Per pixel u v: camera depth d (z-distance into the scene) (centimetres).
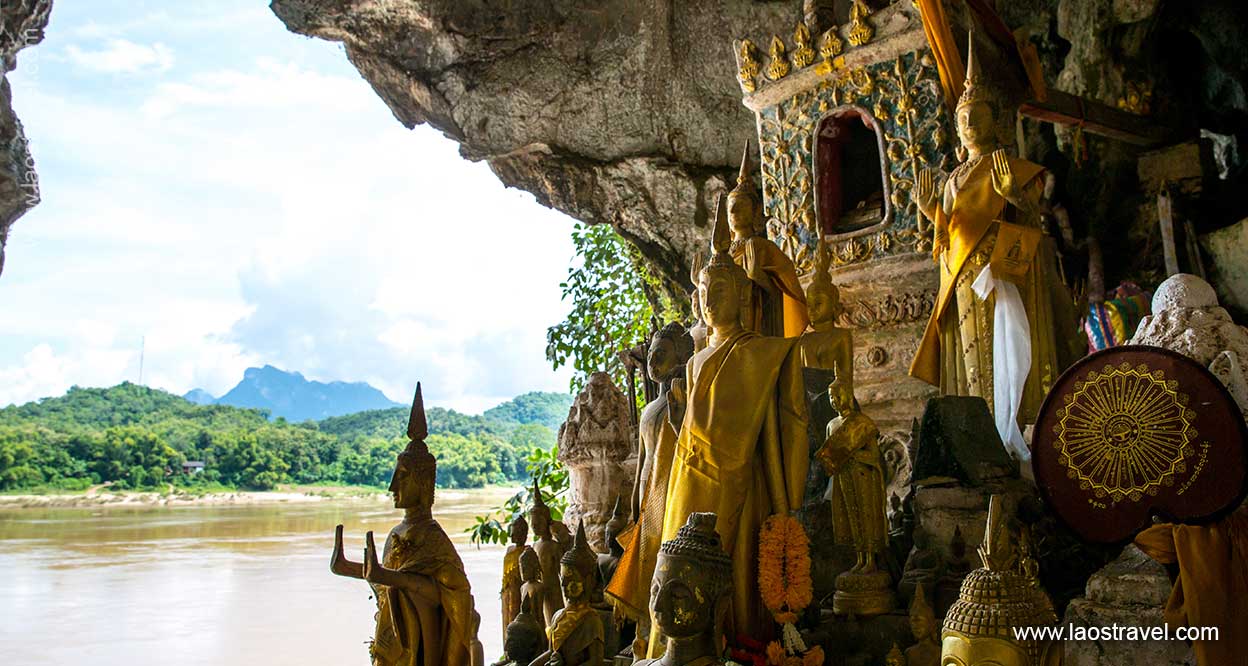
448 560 780
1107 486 502
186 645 1869
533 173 1931
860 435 618
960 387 912
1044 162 1557
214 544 3619
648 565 652
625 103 1838
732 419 612
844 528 629
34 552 3422
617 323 2047
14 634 1953
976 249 893
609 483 1129
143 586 2578
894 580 656
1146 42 1466
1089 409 513
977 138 922
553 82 1842
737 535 606
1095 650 478
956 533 624
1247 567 460
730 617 595
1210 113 1645
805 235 1245
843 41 1216
